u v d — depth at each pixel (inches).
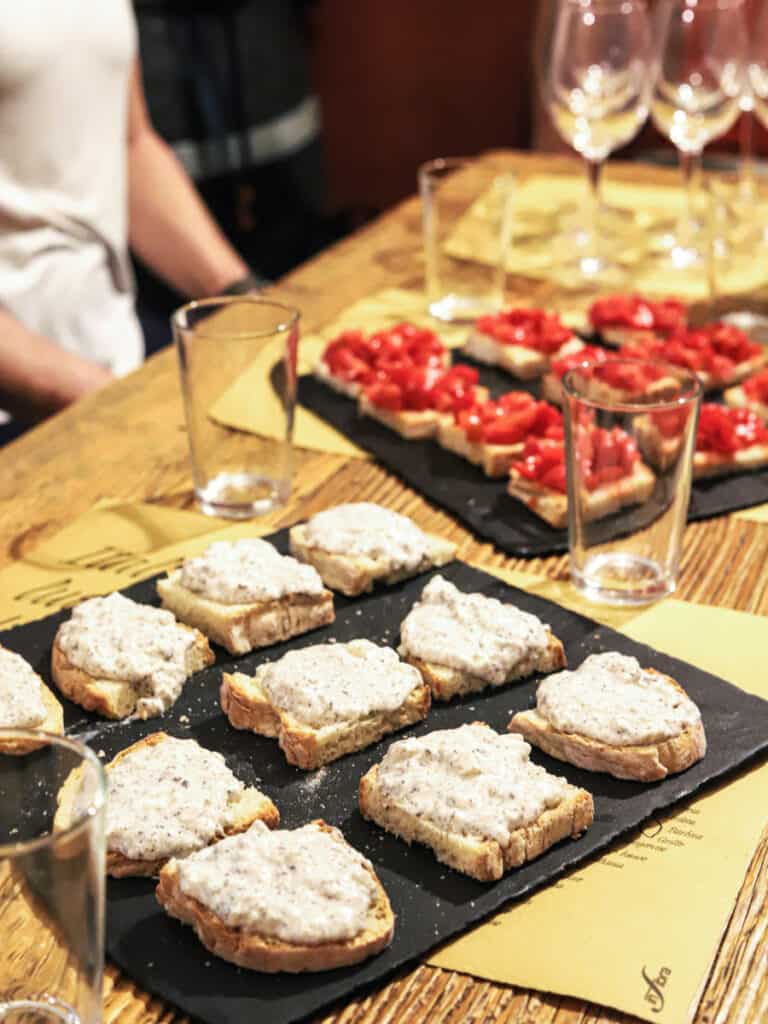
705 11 72.9
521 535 49.5
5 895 26.3
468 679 40.1
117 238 88.4
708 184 68.2
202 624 43.2
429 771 34.8
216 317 52.7
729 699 39.6
